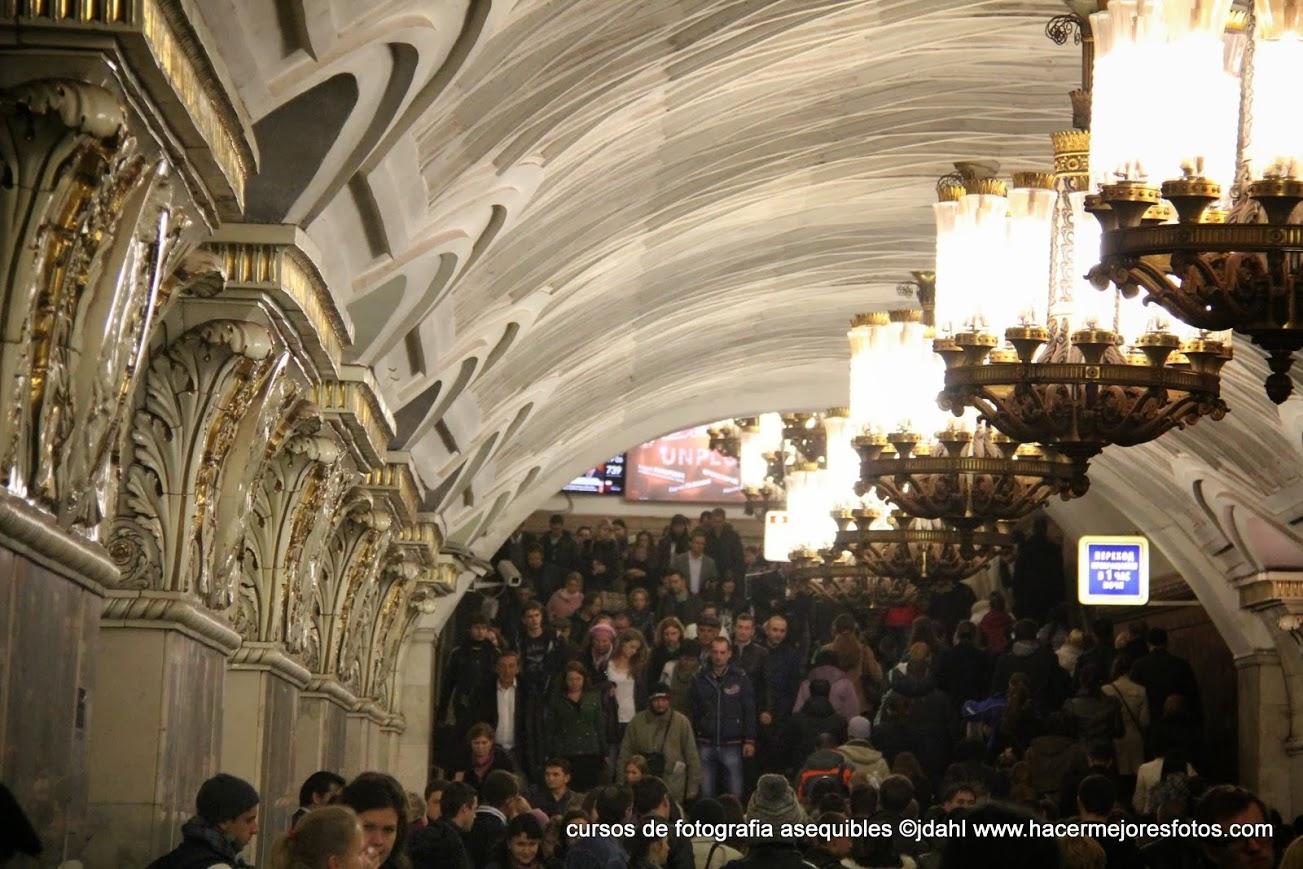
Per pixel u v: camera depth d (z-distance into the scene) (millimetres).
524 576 25250
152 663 7152
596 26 8477
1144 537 22625
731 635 22922
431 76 6953
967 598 23734
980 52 12523
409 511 13734
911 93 12969
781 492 24516
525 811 10578
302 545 9500
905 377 12219
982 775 13523
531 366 14734
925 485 11984
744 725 16984
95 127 4508
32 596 4949
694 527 25125
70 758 5391
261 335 7078
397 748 20078
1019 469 11727
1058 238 10156
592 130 9859
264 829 9312
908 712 16609
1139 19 7828
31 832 3531
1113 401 9578
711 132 12070
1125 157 7758
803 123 12844
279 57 5996
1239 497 19109
